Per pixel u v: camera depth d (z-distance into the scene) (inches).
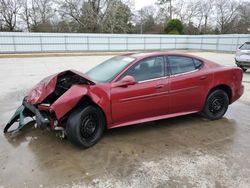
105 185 110.1
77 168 124.0
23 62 639.1
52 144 150.3
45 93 147.1
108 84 148.0
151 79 160.4
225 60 704.4
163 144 150.1
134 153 139.0
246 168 123.2
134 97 153.2
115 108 148.9
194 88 175.2
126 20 1583.4
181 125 181.2
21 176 117.0
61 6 1470.2
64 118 139.6
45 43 975.0
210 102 186.7
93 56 850.8
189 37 1299.2
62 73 155.9
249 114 208.5
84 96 138.3
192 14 2098.9
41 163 128.6
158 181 112.9
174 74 169.2
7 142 153.2
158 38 1217.4
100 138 156.0
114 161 130.6
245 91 300.7
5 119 195.6
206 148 144.9
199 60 183.2
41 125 138.4
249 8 1930.4
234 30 1963.6
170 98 166.6
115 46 1115.9
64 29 1507.1
